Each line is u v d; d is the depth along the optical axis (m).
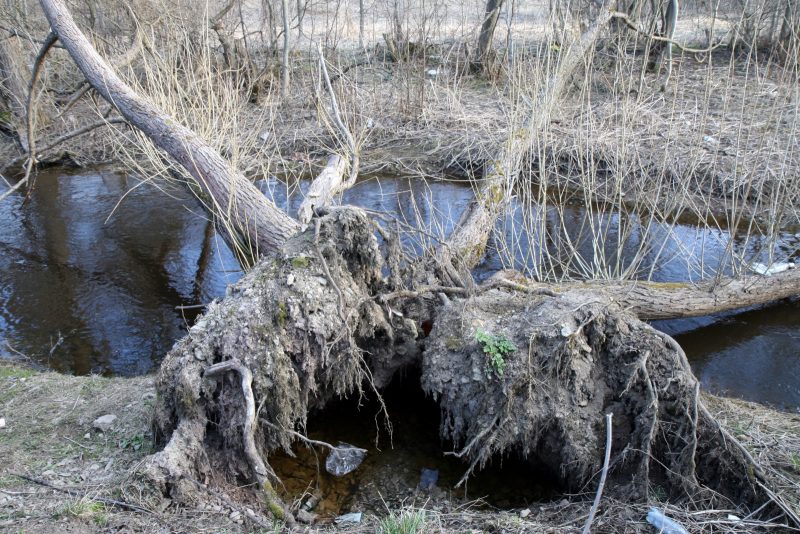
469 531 2.73
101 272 6.29
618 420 3.21
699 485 2.92
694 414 3.00
